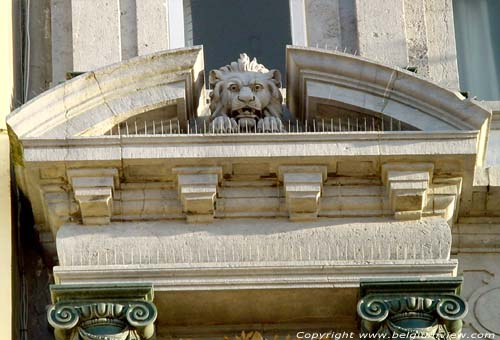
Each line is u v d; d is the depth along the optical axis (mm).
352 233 43812
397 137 43875
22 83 48000
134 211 44031
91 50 48156
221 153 43656
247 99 44531
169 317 43562
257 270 43188
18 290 44781
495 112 47094
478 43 50062
